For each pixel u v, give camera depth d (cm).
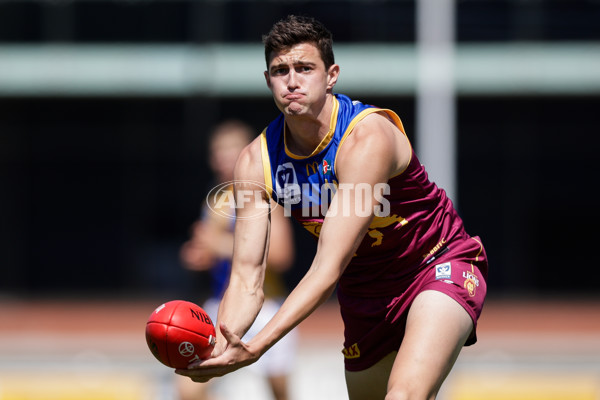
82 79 6719
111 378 2617
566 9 6806
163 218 7406
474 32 6844
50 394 2473
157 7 7100
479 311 1320
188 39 7112
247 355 1120
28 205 7388
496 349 4181
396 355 1372
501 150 7306
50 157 7388
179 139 7369
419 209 1345
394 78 6406
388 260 1353
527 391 2462
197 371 1155
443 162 5416
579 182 7288
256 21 6969
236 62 6594
